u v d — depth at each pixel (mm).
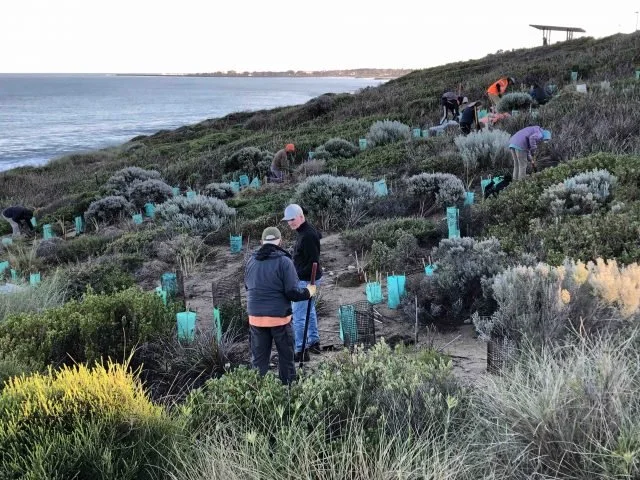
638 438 2791
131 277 9930
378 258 8703
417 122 24406
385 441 3295
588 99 16188
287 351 5383
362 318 6160
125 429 3609
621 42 33094
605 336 4023
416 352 5527
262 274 5270
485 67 39375
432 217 11250
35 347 5746
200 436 3645
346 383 3887
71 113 124750
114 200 17750
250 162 21750
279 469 3207
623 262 6160
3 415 3605
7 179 33969
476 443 3203
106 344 5973
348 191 12422
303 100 170125
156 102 169500
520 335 4645
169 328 6434
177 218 13469
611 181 8992
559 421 3088
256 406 3773
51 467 3123
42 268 12617
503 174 12602
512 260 6867
